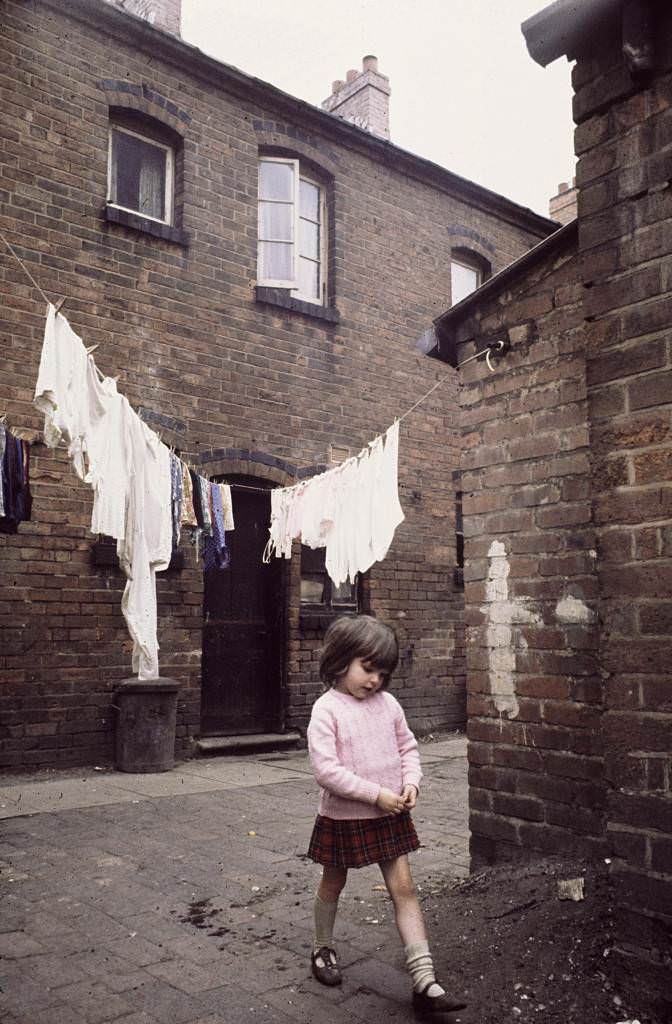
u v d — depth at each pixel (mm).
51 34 8039
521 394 4168
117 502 5625
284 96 9602
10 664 7355
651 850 2666
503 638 4125
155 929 3604
